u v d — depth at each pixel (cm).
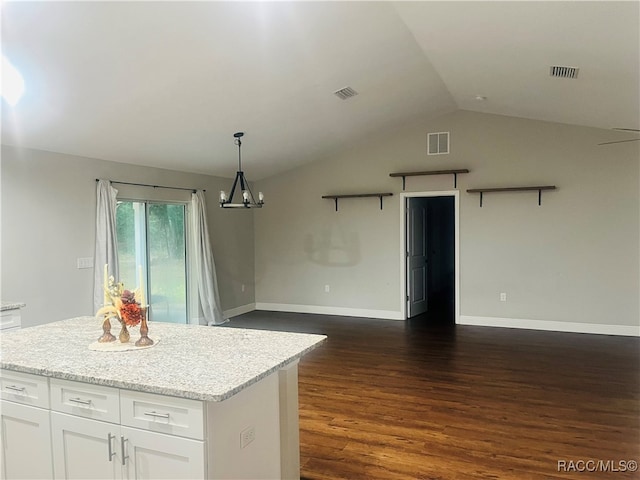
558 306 620
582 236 604
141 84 377
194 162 617
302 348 231
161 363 206
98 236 517
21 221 445
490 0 304
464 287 671
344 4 328
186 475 176
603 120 550
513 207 638
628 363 470
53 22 279
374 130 668
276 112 506
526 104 557
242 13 314
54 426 204
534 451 287
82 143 470
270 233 800
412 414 347
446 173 658
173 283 650
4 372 217
